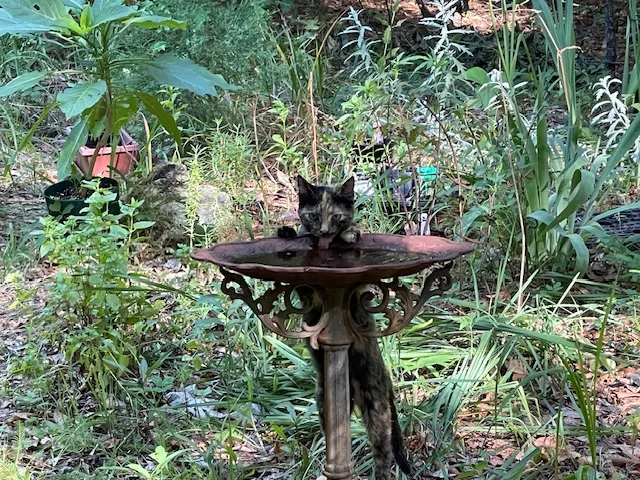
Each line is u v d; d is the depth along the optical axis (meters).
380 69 5.70
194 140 7.59
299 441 3.79
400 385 4.10
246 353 4.39
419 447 3.69
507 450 3.68
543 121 5.38
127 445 3.72
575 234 5.28
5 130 7.75
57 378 4.23
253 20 8.59
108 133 5.84
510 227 5.46
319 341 2.93
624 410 4.04
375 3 12.39
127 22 5.45
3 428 3.82
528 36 10.41
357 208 5.74
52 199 5.85
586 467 3.31
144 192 5.99
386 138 5.62
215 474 3.41
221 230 5.88
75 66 9.00
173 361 4.46
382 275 2.71
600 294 5.19
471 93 7.83
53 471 3.54
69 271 4.59
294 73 8.12
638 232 6.05
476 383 4.13
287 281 2.79
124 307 4.23
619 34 12.28
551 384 4.20
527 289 5.27
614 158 5.46
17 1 5.27
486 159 5.66
